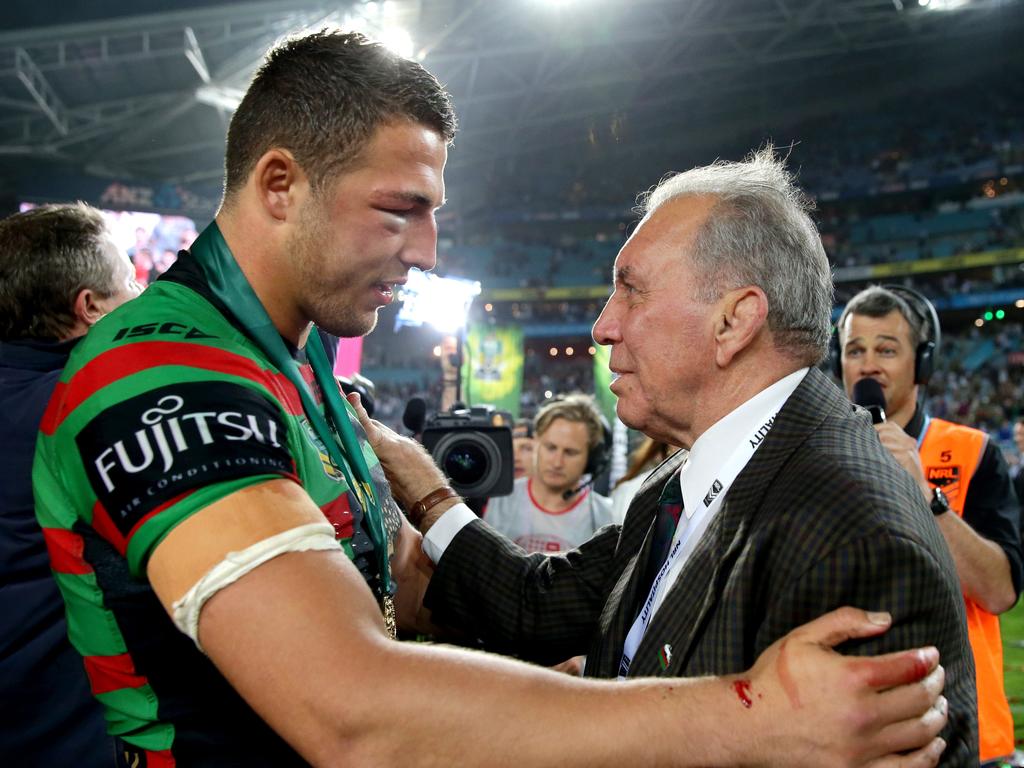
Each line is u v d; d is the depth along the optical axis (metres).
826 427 1.17
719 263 1.23
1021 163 22.73
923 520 1.08
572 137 25.30
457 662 0.86
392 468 1.71
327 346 1.56
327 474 1.10
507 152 25.62
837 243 24.56
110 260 1.76
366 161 1.04
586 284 25.56
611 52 21.30
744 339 1.22
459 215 26.83
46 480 1.02
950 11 21.53
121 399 0.92
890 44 22.58
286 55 1.08
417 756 0.81
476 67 20.25
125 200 17.34
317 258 1.08
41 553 1.44
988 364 21.11
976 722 1.06
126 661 1.00
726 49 22.36
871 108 25.19
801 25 20.81
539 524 3.53
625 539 1.51
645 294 1.27
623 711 0.87
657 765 0.86
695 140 25.45
